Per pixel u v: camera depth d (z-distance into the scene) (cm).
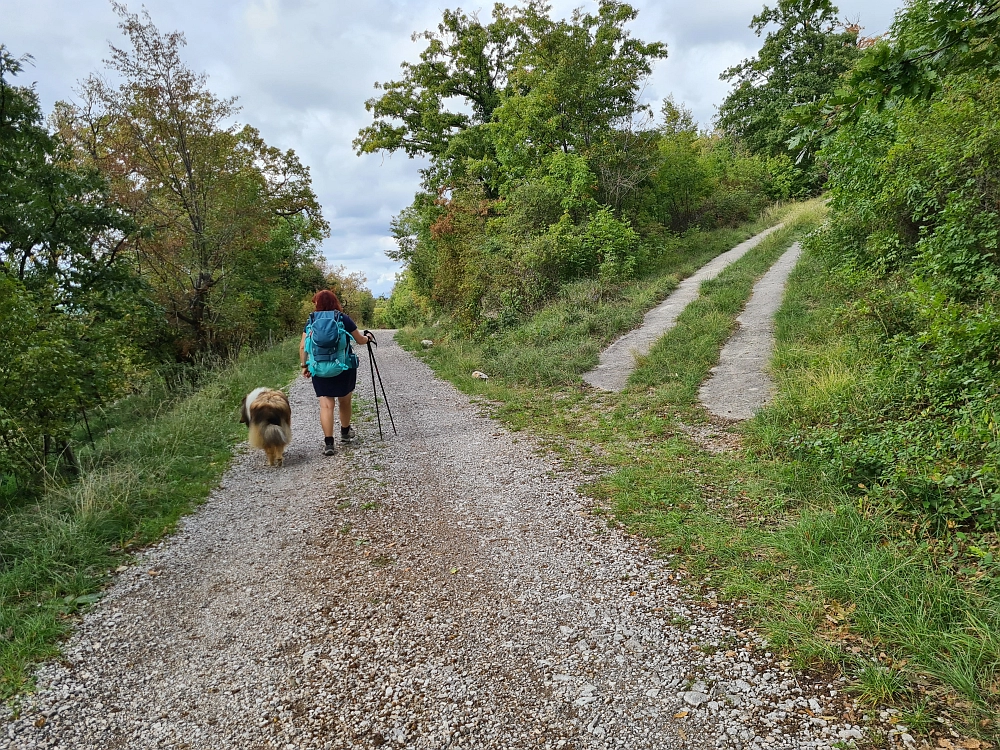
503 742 231
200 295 1620
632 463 522
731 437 561
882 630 262
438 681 270
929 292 481
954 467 367
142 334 1327
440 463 585
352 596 349
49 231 995
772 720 228
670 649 276
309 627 321
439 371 1175
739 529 372
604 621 303
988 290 557
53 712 263
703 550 356
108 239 1255
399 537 424
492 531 420
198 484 566
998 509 318
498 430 690
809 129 312
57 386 626
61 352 635
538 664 275
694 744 221
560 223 1675
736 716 232
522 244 1612
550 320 1307
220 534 455
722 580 323
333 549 414
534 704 250
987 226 591
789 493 413
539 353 1069
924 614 262
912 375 518
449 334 1653
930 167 699
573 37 1970
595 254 1692
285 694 269
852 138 797
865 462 399
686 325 1070
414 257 2498
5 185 923
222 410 910
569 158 1769
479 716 246
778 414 561
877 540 329
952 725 213
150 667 294
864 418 491
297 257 3002
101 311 1037
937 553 310
